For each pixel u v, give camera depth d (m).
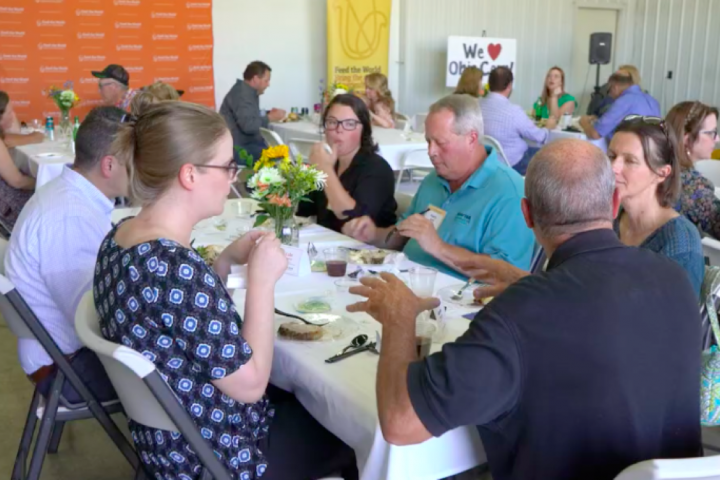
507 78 5.55
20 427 2.71
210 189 1.34
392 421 1.15
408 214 2.80
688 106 2.62
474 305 1.93
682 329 1.19
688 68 9.77
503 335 1.12
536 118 7.75
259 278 1.37
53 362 1.87
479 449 1.37
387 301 1.35
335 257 2.35
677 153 1.91
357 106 2.94
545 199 1.23
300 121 7.21
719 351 1.63
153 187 1.32
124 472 2.43
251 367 1.29
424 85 9.30
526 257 2.39
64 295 1.81
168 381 1.26
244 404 1.40
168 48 7.82
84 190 1.88
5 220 4.34
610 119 5.88
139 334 1.24
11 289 1.63
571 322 1.12
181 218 1.35
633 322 1.14
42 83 7.34
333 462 1.61
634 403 1.14
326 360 1.54
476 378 1.10
